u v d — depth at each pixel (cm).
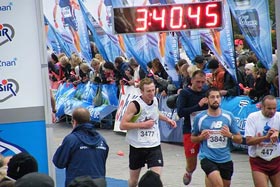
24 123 1029
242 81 1884
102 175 1000
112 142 2167
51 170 1038
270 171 1098
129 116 1193
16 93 1024
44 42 1022
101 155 1002
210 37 1852
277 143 1087
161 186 634
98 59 2659
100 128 2538
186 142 1303
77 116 1003
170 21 1553
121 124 1198
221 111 1113
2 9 1014
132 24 1541
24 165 795
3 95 1023
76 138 988
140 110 1193
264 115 1086
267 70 1708
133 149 1208
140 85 1205
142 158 1210
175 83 2053
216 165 1105
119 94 2364
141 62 2223
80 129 999
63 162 987
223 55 1820
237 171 1571
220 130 1102
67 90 2805
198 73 1274
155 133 1211
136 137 1203
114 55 2648
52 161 1029
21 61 1022
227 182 1127
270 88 1697
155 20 1545
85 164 984
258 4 1734
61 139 2269
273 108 1077
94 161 991
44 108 1030
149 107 1198
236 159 1722
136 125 1189
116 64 2394
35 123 1033
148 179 632
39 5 1018
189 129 1295
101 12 2627
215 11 1566
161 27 1552
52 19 3250
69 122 2766
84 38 2902
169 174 1589
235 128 1111
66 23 3112
